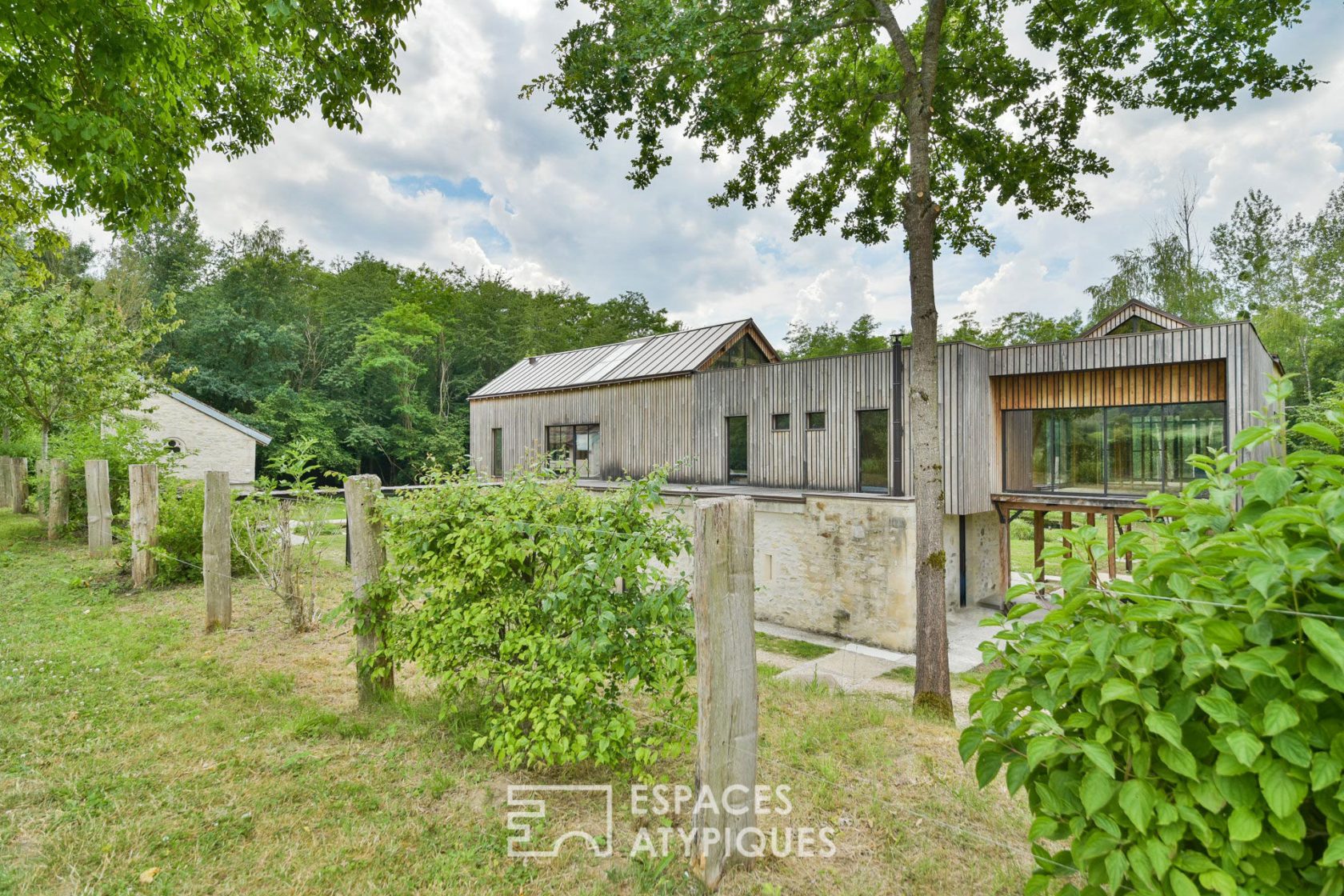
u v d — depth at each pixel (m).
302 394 35.00
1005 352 13.28
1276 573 1.40
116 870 2.76
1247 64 7.53
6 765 3.58
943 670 7.23
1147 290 35.28
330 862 2.92
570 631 3.84
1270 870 1.48
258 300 36.97
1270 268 36.00
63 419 13.16
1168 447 11.66
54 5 4.63
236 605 7.41
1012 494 13.54
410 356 40.00
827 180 10.04
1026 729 1.85
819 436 14.09
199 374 32.56
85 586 7.92
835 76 9.37
